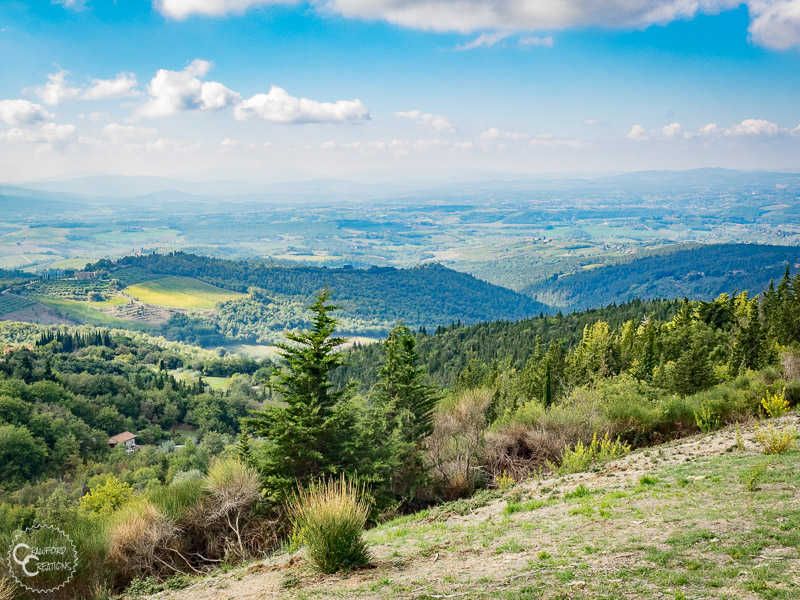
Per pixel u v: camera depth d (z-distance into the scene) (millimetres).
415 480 14906
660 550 5355
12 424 71625
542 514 8242
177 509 11297
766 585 4117
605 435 14078
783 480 7465
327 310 13906
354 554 6711
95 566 8969
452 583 5352
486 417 18938
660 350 44906
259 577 7258
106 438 86375
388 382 17281
